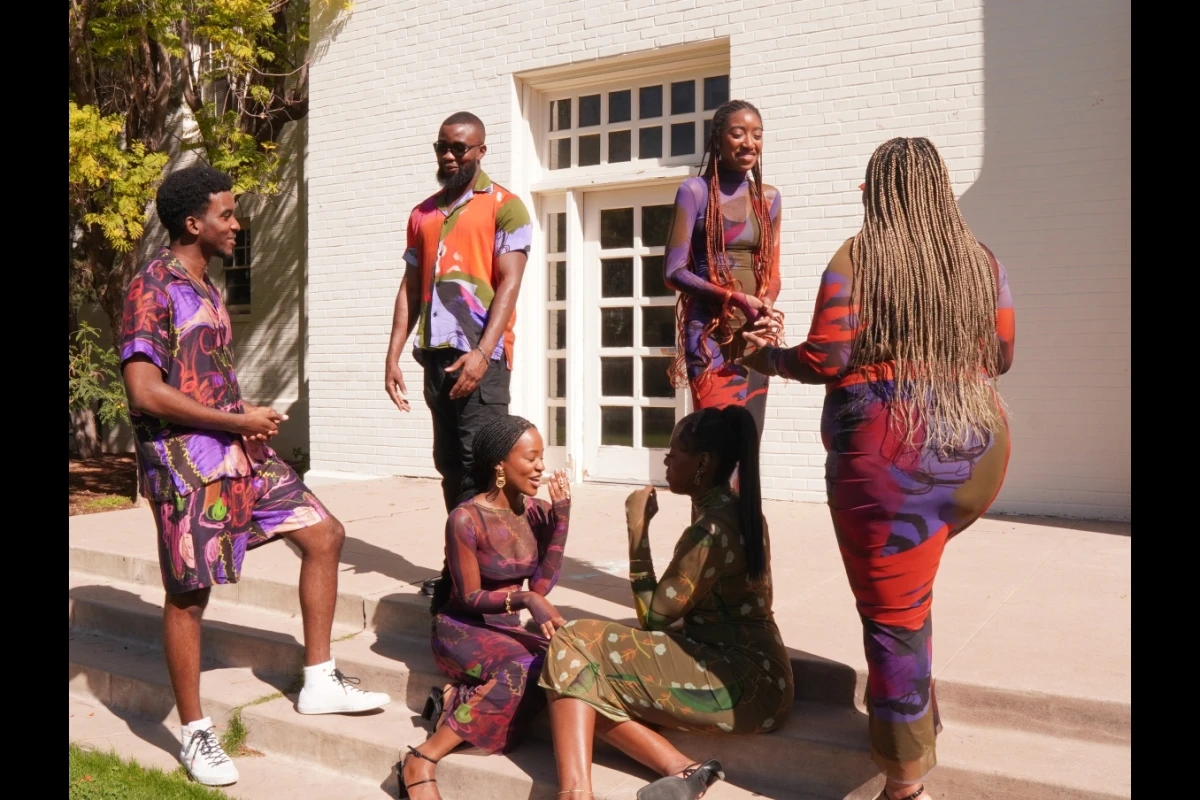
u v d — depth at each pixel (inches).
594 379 290.0
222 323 135.9
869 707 103.6
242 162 370.3
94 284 389.4
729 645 118.3
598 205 289.1
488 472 134.0
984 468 97.4
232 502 133.0
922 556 98.3
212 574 130.3
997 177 231.3
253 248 466.3
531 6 290.4
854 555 101.1
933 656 126.8
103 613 191.3
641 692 115.1
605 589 167.8
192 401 127.8
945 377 95.9
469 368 147.8
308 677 144.4
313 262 338.3
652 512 127.0
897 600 99.4
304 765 141.3
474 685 133.9
